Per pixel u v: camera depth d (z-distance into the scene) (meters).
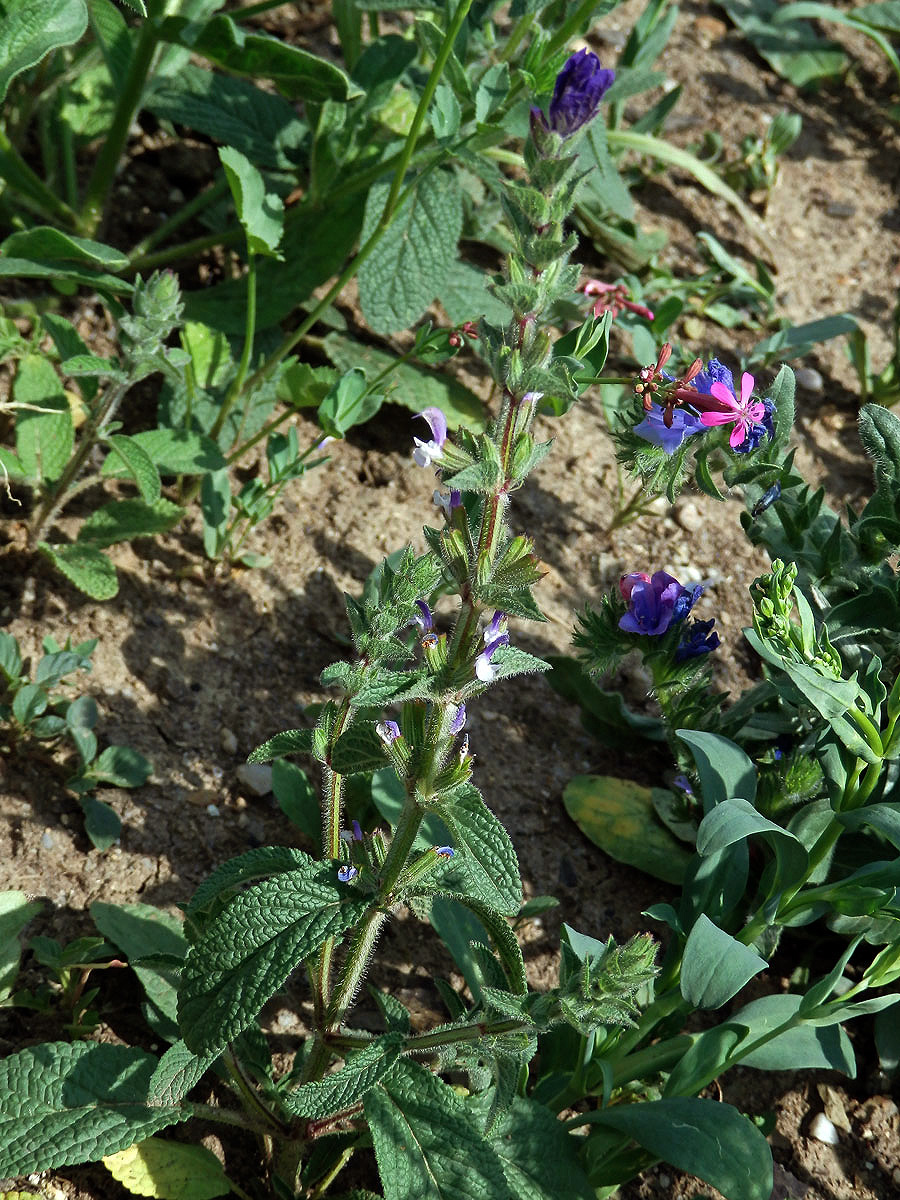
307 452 0.99
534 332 0.72
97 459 1.03
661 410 0.86
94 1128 0.78
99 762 0.92
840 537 0.91
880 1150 0.91
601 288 1.10
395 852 0.77
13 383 0.98
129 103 1.05
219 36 1.00
